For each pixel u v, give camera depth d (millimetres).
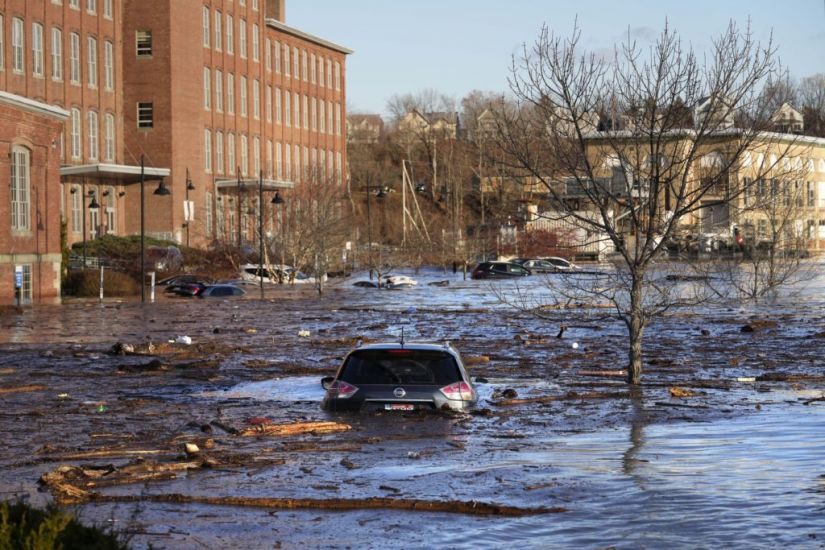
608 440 17859
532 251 105062
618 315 26766
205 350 35062
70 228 96375
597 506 12742
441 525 12031
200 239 109250
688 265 45531
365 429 18906
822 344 37438
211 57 119500
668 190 26625
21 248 63875
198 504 13211
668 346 37250
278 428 18812
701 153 26688
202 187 112250
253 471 15312
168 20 106750
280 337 41156
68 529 8078
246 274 89562
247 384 26734
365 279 96250
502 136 26891
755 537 11148
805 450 16422
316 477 14820
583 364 31562
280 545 11219
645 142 25859
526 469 15133
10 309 56531
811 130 42156
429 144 191750
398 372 20250
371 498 13109
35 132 65125
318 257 87062
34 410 22141
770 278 46000
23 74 90938
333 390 20203
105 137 103125
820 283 75938
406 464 15742
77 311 57500
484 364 31547
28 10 91375
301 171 120000
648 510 12445
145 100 107312
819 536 11148
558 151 25656
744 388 25422
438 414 19922
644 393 24344
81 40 99125
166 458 16500
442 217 149875
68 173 92000
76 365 31234
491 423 19688
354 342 38406
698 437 18047
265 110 133875
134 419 20969
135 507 13062
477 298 69375
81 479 14688
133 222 106562
